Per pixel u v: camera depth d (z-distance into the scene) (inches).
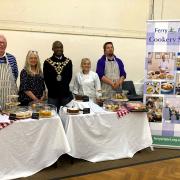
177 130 156.5
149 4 214.8
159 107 156.3
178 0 223.3
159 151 154.6
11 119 114.5
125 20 208.8
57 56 151.2
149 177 122.4
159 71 154.1
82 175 122.5
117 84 167.6
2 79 130.7
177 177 123.2
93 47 200.5
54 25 187.0
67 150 122.1
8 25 175.3
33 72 140.6
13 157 115.2
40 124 118.0
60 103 152.1
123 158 141.4
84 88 158.1
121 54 211.9
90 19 196.9
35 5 180.1
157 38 152.4
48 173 122.4
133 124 143.3
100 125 133.0
